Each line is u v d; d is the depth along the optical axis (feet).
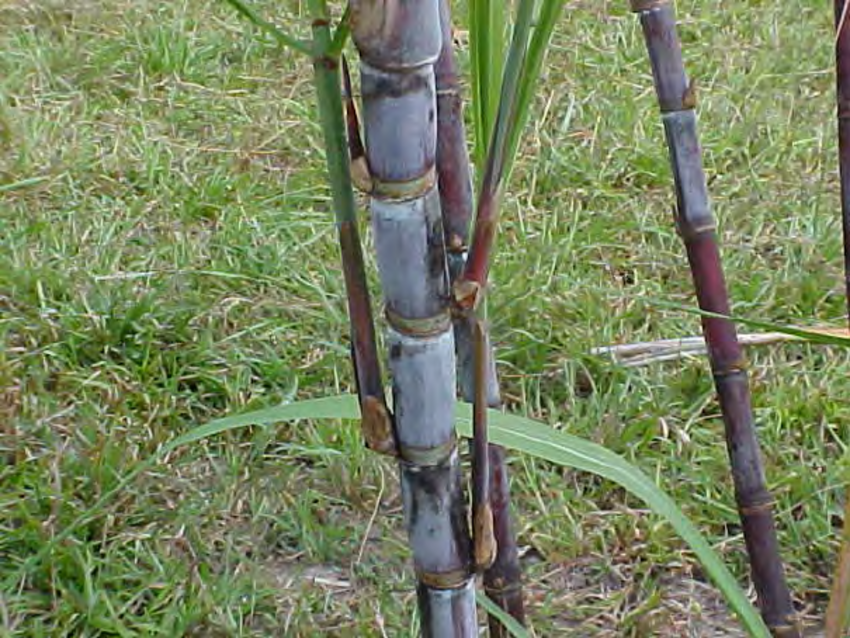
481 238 2.60
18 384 7.61
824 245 8.92
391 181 2.52
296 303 8.43
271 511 6.84
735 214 9.32
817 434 7.31
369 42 2.40
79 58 11.38
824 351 8.05
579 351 7.86
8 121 10.30
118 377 7.71
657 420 7.36
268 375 7.81
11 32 11.86
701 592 6.46
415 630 5.95
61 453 7.06
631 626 6.15
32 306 8.29
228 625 6.04
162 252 8.93
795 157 10.14
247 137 10.43
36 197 9.54
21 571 4.45
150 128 10.59
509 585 4.91
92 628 6.07
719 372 4.88
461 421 3.12
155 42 11.59
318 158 10.21
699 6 12.45
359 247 2.64
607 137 10.32
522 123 2.57
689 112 4.40
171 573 6.33
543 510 6.80
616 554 6.63
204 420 7.54
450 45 3.77
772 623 5.12
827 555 6.52
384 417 2.75
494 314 8.14
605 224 9.28
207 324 8.25
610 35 11.79
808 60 11.48
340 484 7.04
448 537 2.89
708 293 4.68
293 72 11.48
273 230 9.14
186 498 6.89
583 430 7.33
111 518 6.63
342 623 6.15
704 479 6.96
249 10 2.47
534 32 2.53
